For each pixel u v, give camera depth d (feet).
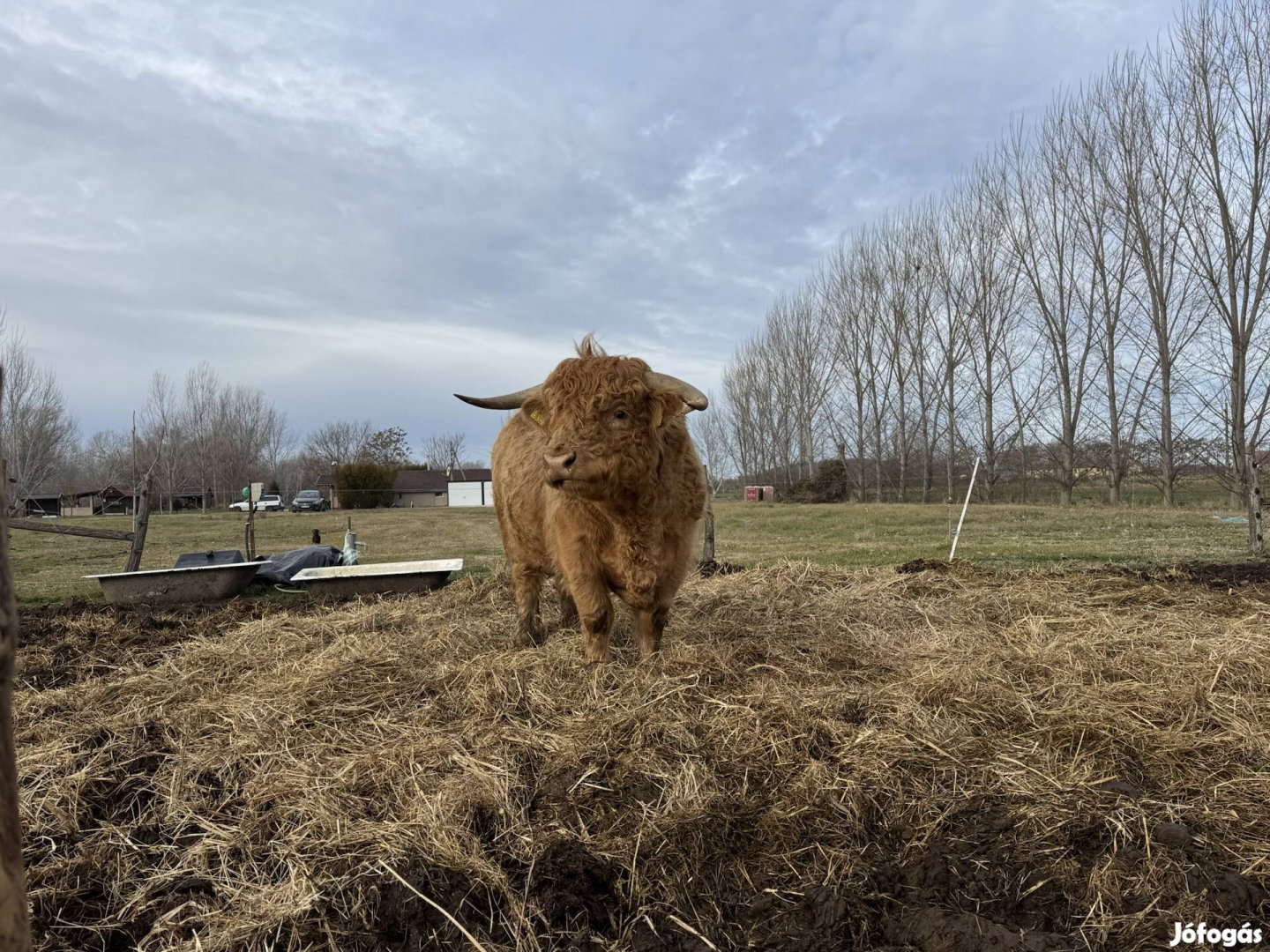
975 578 28.60
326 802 11.12
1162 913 8.54
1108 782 11.02
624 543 15.53
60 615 27.53
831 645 18.49
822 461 150.61
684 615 22.62
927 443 129.49
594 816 10.71
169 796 11.82
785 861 9.83
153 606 29.25
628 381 14.56
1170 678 15.01
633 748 12.18
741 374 179.11
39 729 14.56
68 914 9.45
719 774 11.53
